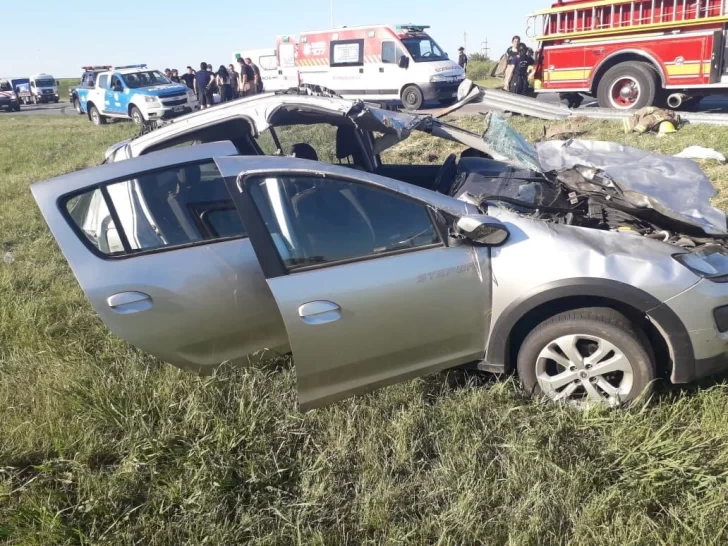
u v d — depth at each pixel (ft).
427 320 10.03
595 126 34.50
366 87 63.10
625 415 9.76
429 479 9.23
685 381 10.05
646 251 10.02
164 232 10.83
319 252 9.93
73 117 87.56
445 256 10.01
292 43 69.15
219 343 10.97
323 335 9.62
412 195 10.22
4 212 26.86
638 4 35.60
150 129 14.97
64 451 10.02
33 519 8.63
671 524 8.13
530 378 10.53
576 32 39.01
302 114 13.74
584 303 10.22
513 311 10.04
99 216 10.61
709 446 9.24
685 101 36.65
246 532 8.46
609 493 8.49
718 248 10.59
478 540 8.07
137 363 12.32
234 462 9.52
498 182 12.98
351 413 10.55
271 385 11.44
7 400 11.48
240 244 10.91
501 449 9.68
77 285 17.12
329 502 8.92
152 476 9.37
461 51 72.08
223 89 68.18
